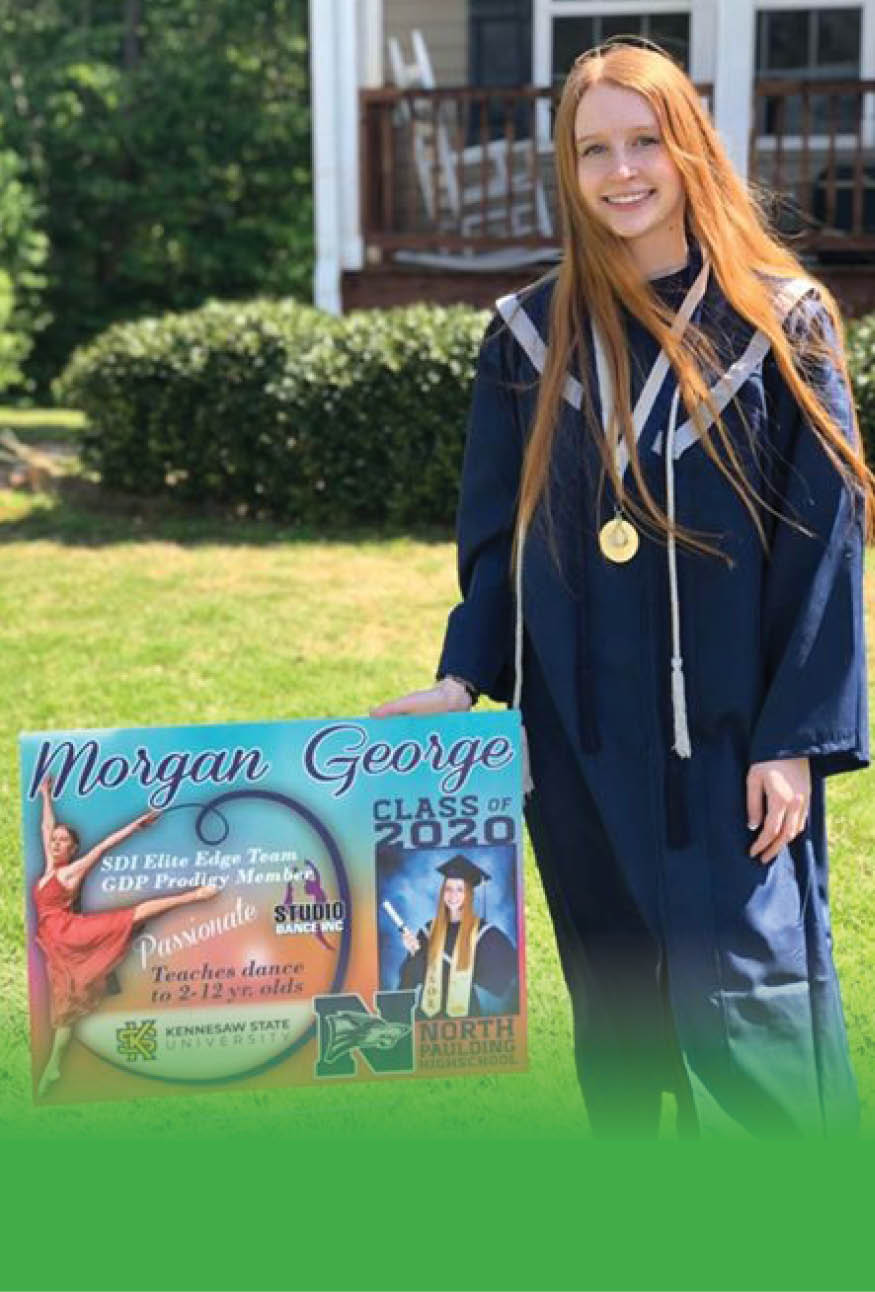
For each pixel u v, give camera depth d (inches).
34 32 900.0
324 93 473.7
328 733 96.3
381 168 493.4
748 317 97.8
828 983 102.4
